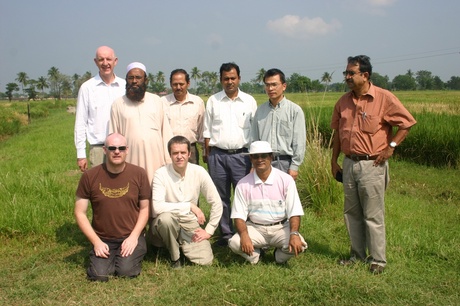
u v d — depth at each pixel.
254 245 4.65
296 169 5.02
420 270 4.54
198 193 4.90
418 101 37.06
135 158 4.91
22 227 5.58
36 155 13.61
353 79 4.27
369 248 4.47
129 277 4.33
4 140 21.91
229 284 4.06
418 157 11.94
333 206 6.76
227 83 5.14
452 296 3.90
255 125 5.20
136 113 4.94
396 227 5.74
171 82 5.74
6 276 4.43
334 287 3.90
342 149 4.58
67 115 44.44
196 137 5.97
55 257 4.95
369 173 4.36
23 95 118.81
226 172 5.37
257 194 4.62
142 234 4.68
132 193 4.56
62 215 6.29
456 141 10.93
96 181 4.52
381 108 4.29
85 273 4.44
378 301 3.76
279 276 4.23
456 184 8.96
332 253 5.06
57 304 3.80
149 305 3.75
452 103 31.28
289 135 5.02
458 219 6.44
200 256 4.65
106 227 4.53
